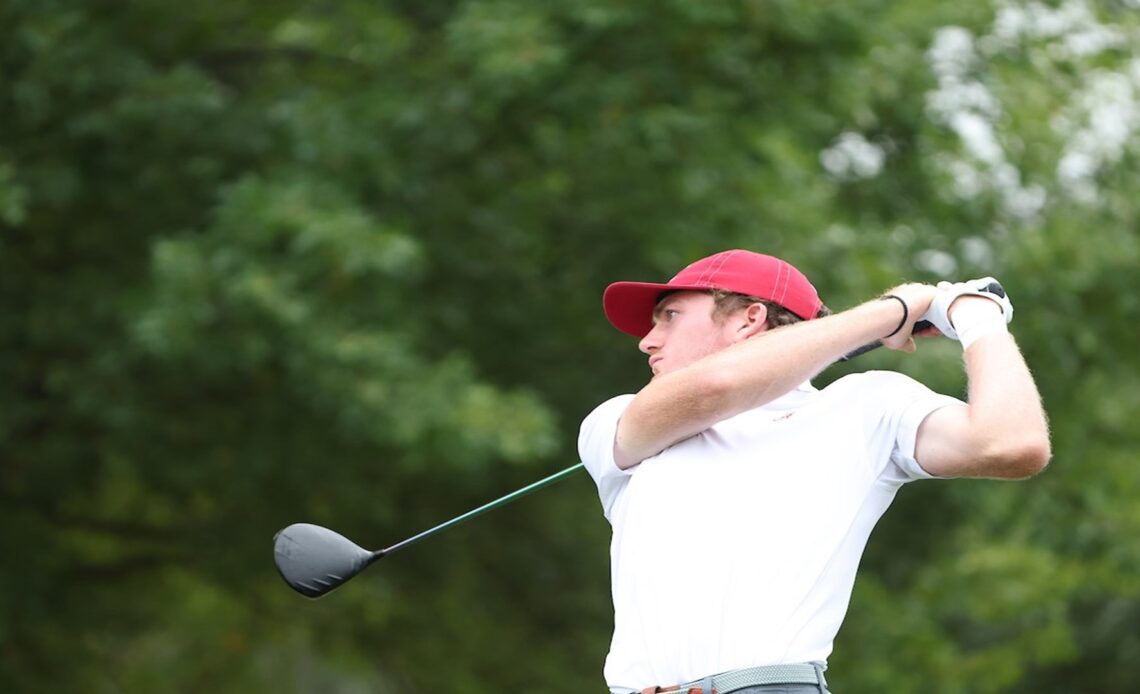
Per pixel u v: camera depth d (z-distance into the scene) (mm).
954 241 42844
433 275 35656
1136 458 45344
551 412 35344
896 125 41281
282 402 35781
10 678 42562
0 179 30438
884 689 43875
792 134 35062
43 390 36562
